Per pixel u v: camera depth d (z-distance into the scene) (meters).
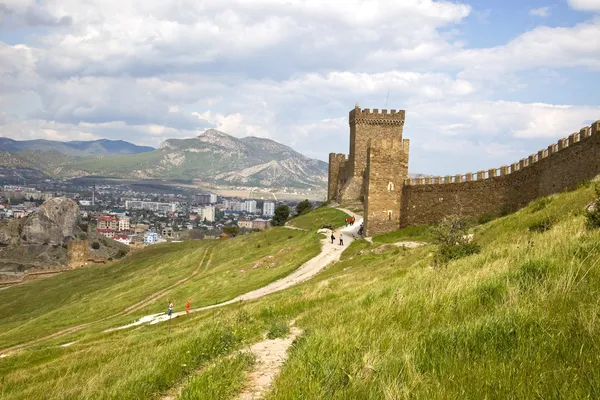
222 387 8.70
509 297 9.54
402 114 110.06
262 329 15.72
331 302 19.23
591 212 17.77
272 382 8.62
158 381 11.01
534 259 12.01
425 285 14.62
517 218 33.47
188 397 8.70
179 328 32.56
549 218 26.69
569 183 42.28
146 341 25.64
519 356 6.59
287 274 53.00
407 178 72.00
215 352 13.00
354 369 7.27
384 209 71.50
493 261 16.89
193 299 57.19
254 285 51.41
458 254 26.70
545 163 47.69
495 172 58.41
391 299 12.82
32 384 17.70
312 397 6.67
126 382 11.26
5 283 171.25
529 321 7.74
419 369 7.03
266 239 95.19
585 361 5.93
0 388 17.41
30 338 59.28
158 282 86.06
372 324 10.67
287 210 162.00
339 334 9.99
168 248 162.88
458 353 7.25
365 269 42.06
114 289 94.50
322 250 63.34
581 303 7.72
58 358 28.61
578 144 40.75
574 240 14.05
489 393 5.69
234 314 20.02
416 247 47.38
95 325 57.34
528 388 5.57
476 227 42.97
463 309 10.02
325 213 105.69
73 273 142.12
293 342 12.09
